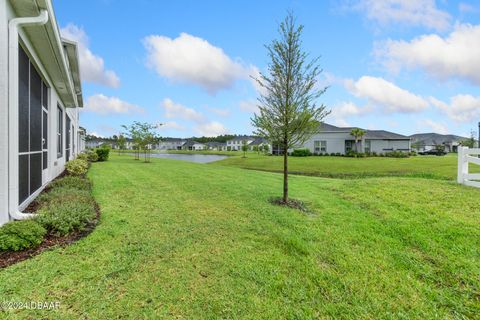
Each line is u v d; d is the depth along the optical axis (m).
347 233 4.17
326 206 5.82
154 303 2.39
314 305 2.45
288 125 5.96
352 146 32.84
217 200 6.20
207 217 4.87
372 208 5.59
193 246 3.60
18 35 4.39
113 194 6.66
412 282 2.86
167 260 3.18
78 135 22.61
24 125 5.08
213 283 2.73
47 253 3.19
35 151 6.10
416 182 7.97
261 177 10.75
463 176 7.56
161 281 2.74
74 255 3.19
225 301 2.46
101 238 3.72
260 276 2.88
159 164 16.97
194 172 11.99
